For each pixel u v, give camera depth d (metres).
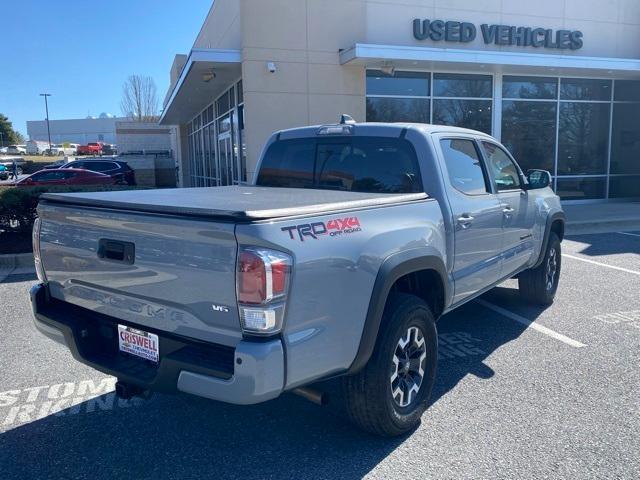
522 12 14.63
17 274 8.20
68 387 4.37
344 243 2.99
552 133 15.88
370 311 3.15
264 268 2.56
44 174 22.50
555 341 5.30
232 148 15.62
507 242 5.12
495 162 5.23
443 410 3.91
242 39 12.45
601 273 8.13
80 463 3.32
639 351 5.02
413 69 14.11
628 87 16.52
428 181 4.11
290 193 4.10
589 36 15.36
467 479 3.10
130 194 3.82
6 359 4.92
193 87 15.89
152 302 3.00
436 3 13.86
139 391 3.32
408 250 3.47
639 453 3.35
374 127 4.46
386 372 3.31
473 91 14.83
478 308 6.40
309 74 12.99
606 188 16.70
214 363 2.75
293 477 3.15
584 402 4.02
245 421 3.81
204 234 2.68
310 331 2.81
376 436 3.57
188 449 3.47
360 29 13.32
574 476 3.12
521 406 3.96
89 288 3.35
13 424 3.79
